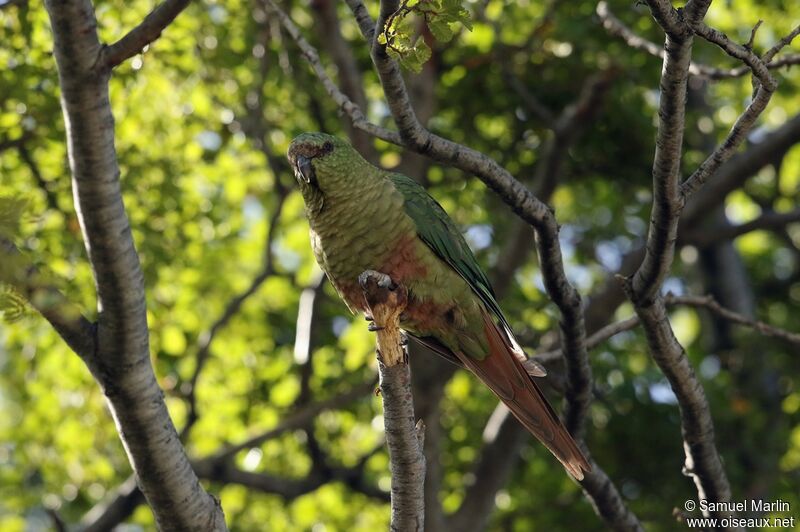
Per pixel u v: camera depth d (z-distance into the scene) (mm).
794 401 17719
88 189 6465
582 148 15930
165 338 16156
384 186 7906
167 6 6336
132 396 6715
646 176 16141
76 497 16172
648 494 15398
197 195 14953
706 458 8344
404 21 6301
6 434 16359
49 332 14109
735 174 15016
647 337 7684
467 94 15672
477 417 16766
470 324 8125
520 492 16422
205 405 16359
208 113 14820
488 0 14117
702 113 17469
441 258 7969
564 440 8023
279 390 16375
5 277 6070
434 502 13539
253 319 17188
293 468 16922
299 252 18000
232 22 14328
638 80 14453
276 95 15211
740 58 6270
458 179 15781
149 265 13016
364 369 16312
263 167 15969
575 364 8219
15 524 16312
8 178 11883
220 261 16734
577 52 14781
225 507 16859
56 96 11547
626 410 15273
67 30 6188
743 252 21297
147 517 16562
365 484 14969
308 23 15711
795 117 14930
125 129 13711
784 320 18766
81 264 12000
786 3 15281
